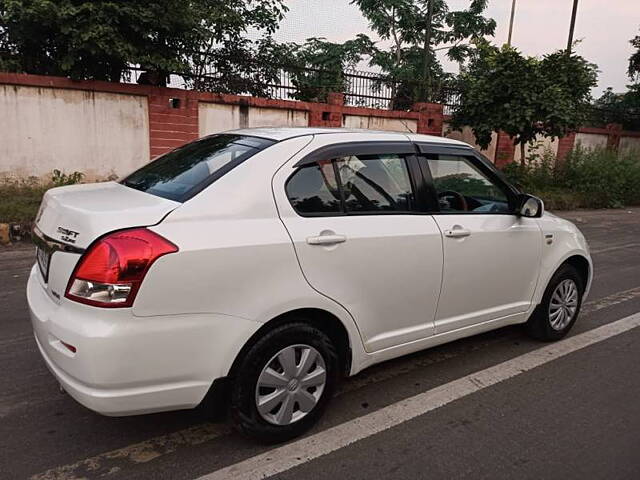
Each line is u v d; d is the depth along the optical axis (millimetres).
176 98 9672
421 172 3326
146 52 8836
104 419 2947
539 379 3652
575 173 14586
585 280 4508
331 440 2818
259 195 2613
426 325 3326
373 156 3133
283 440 2764
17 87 8258
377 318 3031
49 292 2547
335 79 12094
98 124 9039
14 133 8359
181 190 2615
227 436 2818
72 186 3195
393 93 13180
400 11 18281
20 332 4051
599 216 12609
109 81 9086
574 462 2719
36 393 3189
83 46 7980
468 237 3414
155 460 2600
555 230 4105
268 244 2527
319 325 2879
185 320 2334
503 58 11945
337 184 2928
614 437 2963
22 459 2570
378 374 3648
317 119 11547
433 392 3410
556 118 11734
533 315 4180
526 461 2711
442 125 13773
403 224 3102
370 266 2914
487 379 3623
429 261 3201
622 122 18688
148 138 9555
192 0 9500
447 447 2807
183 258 2303
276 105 10914
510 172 13852
